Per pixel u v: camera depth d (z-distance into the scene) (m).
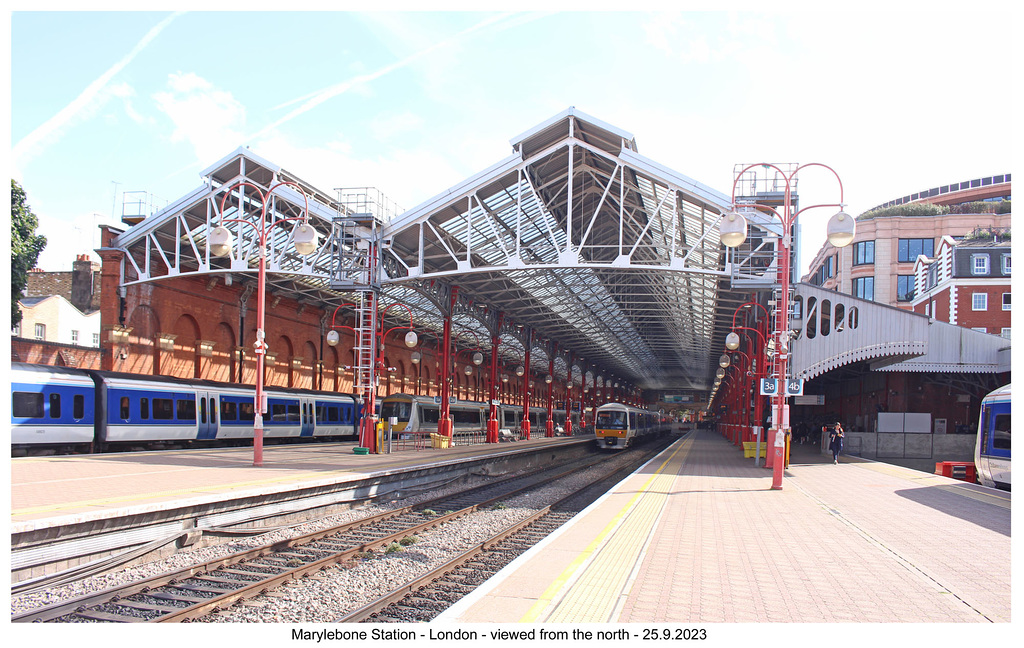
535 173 26.48
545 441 44.12
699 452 35.84
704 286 34.56
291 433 32.34
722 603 7.02
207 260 26.52
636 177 26.41
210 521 12.34
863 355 26.25
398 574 10.23
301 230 18.62
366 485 17.66
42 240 26.95
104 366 28.20
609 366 83.06
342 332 44.88
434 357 60.00
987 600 7.30
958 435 32.53
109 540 10.33
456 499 19.42
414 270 25.81
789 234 18.28
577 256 23.80
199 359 32.78
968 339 33.31
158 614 8.03
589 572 7.98
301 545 12.21
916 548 9.94
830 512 13.40
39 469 15.88
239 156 26.06
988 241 50.97
